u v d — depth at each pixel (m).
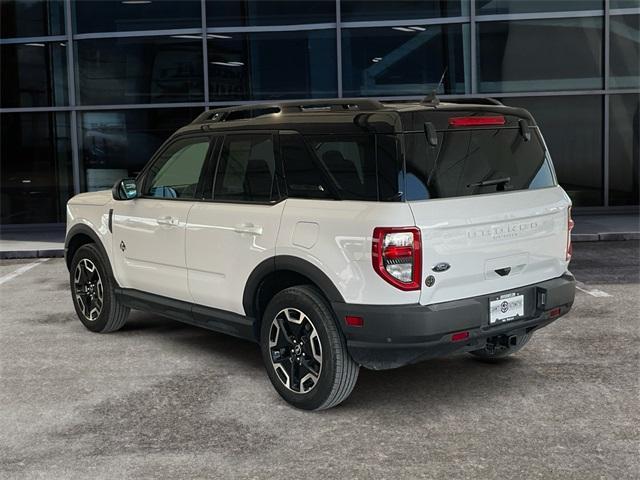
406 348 4.01
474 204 4.21
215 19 14.34
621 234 11.45
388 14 14.12
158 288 5.62
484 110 4.42
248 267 4.72
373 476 3.58
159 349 5.89
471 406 4.50
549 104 14.20
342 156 4.27
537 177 4.71
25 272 9.87
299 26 14.25
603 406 4.45
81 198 6.57
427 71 14.23
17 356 5.76
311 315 4.32
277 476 3.60
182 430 4.20
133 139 14.70
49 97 14.73
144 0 14.40
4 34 14.70
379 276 3.97
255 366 5.41
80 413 4.50
